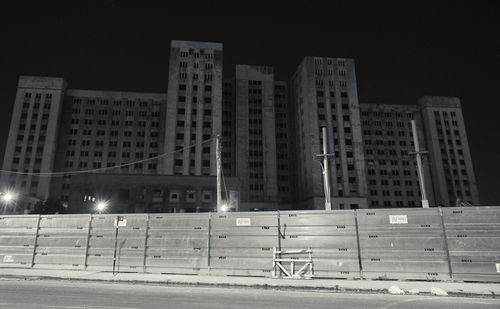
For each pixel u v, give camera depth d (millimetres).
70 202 62188
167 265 16172
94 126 99062
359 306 8977
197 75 95812
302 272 14594
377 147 108500
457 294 10844
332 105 95500
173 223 16719
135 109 102438
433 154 107062
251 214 15922
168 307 8695
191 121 91375
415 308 8766
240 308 8633
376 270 14125
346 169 89938
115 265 16781
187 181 67125
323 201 86000
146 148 99000
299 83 103188
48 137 92812
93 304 9055
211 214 16375
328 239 14852
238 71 106312
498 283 12930
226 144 103438
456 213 14039
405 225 14352
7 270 16969
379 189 104375
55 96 96500
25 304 9023
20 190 88000
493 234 13539
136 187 65062
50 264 17766
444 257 13734
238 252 15586
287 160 105688
